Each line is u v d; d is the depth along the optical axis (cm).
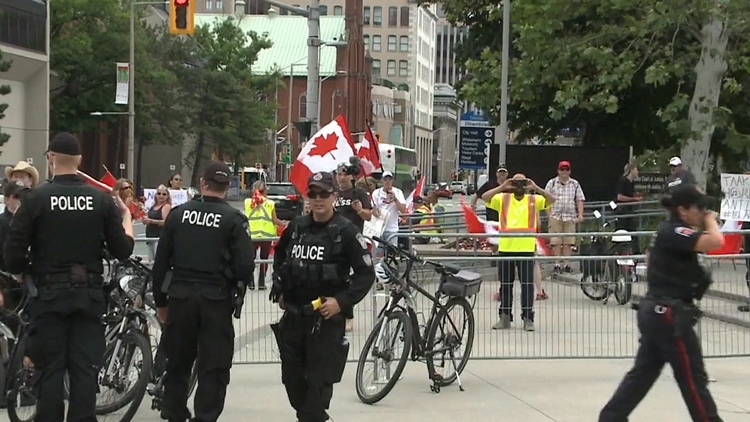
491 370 1342
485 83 3606
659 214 2716
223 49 8812
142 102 8112
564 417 1078
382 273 1190
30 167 1220
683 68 2848
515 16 3306
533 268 1403
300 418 942
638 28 2780
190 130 8550
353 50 14075
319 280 916
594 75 3144
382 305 1405
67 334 889
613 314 1411
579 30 3159
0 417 1044
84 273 883
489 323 1410
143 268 1066
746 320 1438
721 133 3697
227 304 927
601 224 2831
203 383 922
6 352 1084
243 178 9000
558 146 3291
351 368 1354
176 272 927
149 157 10500
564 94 2944
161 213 2289
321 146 2019
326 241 922
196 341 938
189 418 968
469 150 3766
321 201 921
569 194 2428
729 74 3384
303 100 13988
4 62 6288
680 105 2795
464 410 1112
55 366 880
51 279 873
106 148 9606
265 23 14962
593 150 3272
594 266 1410
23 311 1042
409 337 1133
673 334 873
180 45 8531
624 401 911
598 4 2967
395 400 1162
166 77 7969
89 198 888
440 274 1209
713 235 857
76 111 8088
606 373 1320
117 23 7875
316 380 919
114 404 997
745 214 2164
